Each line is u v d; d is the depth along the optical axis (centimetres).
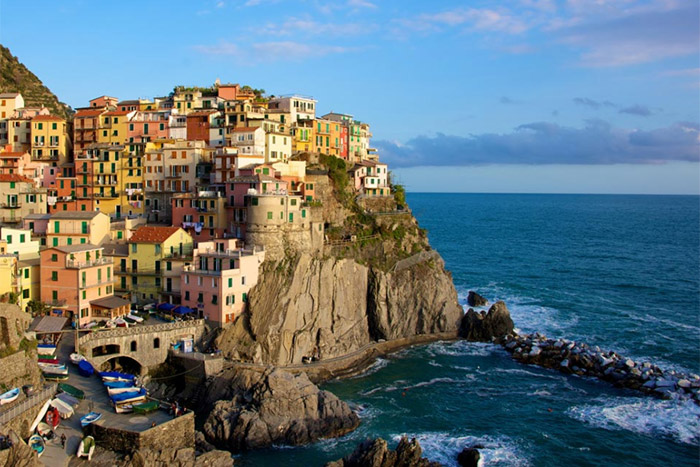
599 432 8319
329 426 8056
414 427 8369
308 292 10700
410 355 11275
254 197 10881
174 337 9462
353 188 13962
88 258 10025
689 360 10981
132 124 14762
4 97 16225
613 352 10956
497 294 16062
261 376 8506
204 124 14288
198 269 10406
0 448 5834
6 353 6988
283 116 15000
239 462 7388
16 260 9506
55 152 15025
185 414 7312
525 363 10931
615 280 18012
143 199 13438
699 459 7688
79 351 8500
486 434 8219
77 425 7069
